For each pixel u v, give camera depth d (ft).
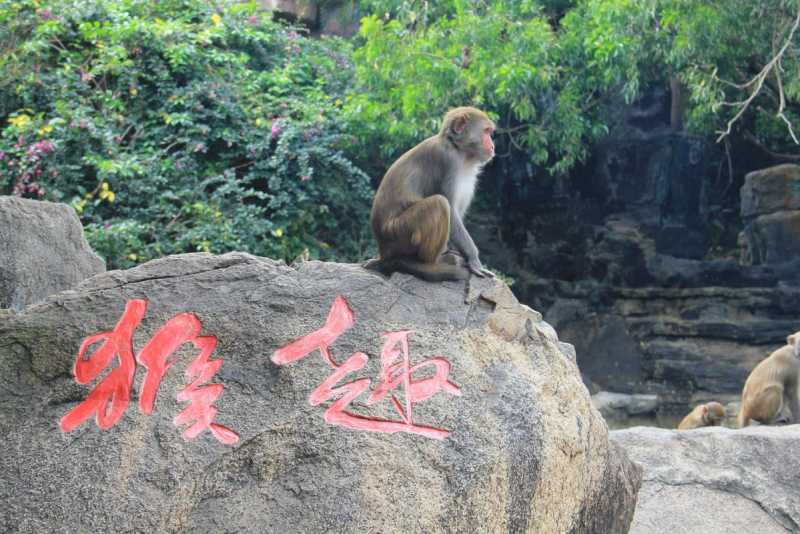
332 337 13.92
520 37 40.70
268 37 43.09
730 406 46.55
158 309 14.23
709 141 65.92
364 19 41.06
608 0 39.22
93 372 13.71
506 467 13.07
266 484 12.51
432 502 12.42
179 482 12.54
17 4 38.19
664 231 64.49
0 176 35.22
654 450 22.98
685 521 21.21
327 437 12.82
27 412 13.42
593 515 15.10
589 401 15.24
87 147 35.83
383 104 40.65
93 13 39.29
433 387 13.51
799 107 54.49
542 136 44.57
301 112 40.70
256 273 14.58
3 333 14.11
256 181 40.29
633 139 66.69
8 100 37.42
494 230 59.67
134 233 34.35
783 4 37.47
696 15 38.01
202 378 13.57
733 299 53.83
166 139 37.86
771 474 21.93
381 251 15.89
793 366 32.24
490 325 14.46
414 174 15.97
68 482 12.65
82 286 14.58
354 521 12.07
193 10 42.45
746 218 60.75
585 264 59.67
